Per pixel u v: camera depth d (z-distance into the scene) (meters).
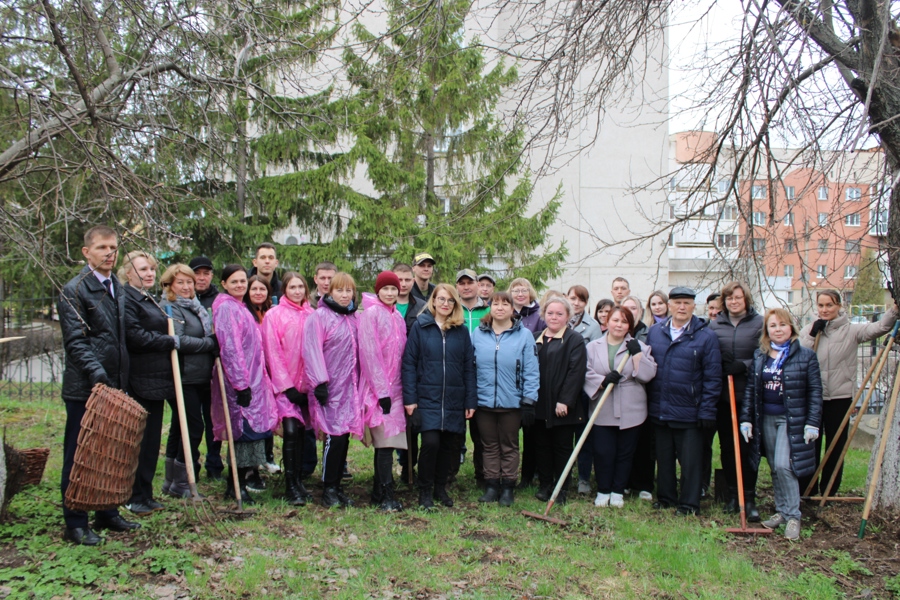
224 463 6.30
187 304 5.31
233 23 5.28
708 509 5.63
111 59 5.03
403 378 5.35
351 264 11.68
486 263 13.34
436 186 12.41
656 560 4.38
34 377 10.75
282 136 10.52
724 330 5.68
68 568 3.65
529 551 4.45
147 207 4.46
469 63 11.19
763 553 4.63
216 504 5.09
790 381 5.09
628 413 5.62
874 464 5.20
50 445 7.09
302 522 4.79
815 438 5.03
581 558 4.38
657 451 5.64
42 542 4.04
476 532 4.82
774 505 5.77
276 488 5.64
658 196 16.27
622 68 5.62
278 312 5.36
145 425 4.29
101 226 4.24
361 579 3.87
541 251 16.34
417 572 4.02
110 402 3.82
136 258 4.54
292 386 5.24
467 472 6.62
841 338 5.76
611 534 4.91
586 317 6.76
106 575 3.67
